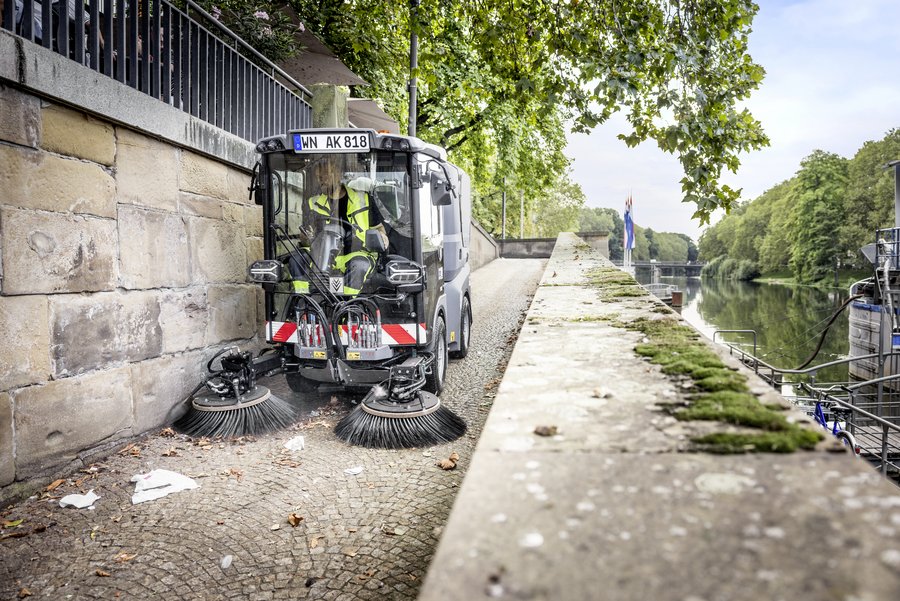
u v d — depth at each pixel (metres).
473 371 8.23
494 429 1.53
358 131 5.88
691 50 6.46
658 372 2.14
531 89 7.85
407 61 15.34
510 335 10.73
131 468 4.85
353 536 3.66
